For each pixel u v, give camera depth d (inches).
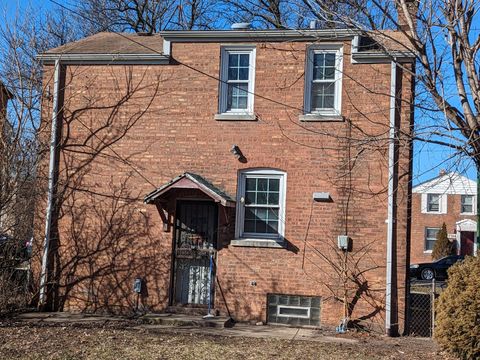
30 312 521.0
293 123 515.2
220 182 522.0
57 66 557.9
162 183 532.1
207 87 534.6
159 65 545.0
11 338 396.8
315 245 501.7
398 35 513.3
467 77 378.9
